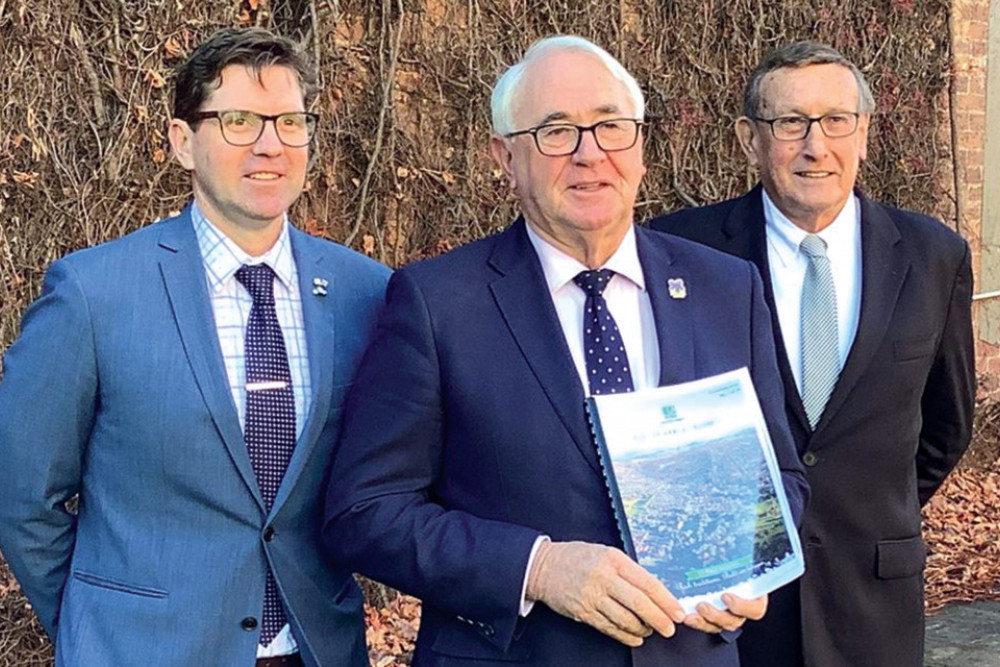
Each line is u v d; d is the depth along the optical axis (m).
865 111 2.49
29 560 1.98
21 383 1.89
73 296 1.89
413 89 4.46
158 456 1.88
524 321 1.83
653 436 1.76
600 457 1.75
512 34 4.66
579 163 1.79
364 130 4.34
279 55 1.96
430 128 4.52
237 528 1.91
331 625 2.00
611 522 1.76
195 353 1.90
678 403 1.79
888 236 2.52
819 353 2.43
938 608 4.64
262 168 1.92
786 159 2.45
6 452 1.90
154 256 1.96
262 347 1.97
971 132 6.58
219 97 1.90
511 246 1.92
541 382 1.79
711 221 2.63
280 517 1.92
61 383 1.88
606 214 1.81
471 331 1.82
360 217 4.30
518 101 1.83
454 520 1.76
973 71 6.55
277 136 1.92
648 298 1.92
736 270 2.03
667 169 5.29
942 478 2.75
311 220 4.23
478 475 1.80
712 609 1.68
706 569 1.71
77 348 1.88
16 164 3.53
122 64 3.70
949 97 6.39
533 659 1.76
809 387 2.42
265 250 2.02
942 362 2.58
